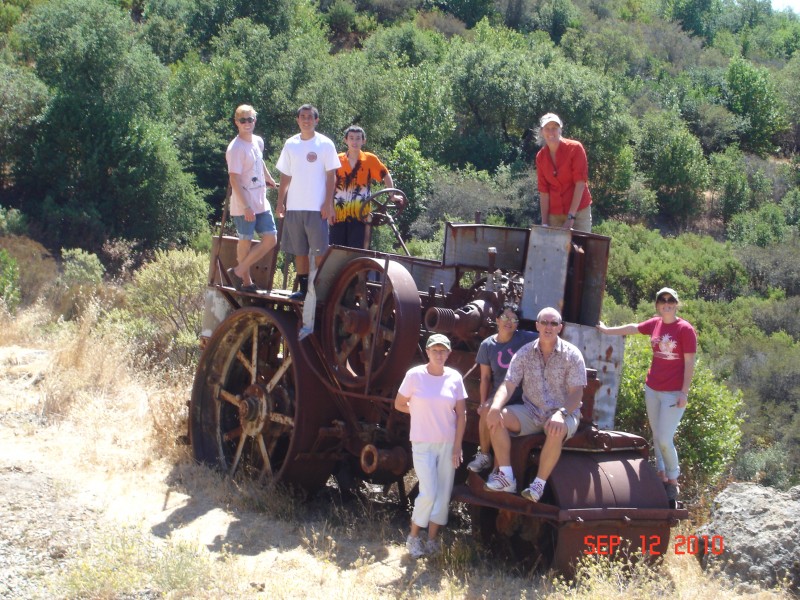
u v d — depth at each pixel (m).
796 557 5.75
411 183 35.25
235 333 8.17
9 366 11.13
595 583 5.19
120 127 29.44
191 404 8.25
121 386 10.40
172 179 29.86
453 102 46.00
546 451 5.48
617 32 73.75
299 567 5.72
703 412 8.42
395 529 6.70
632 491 5.72
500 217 35.75
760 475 10.92
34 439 8.23
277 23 50.97
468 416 6.57
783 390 16.33
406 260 7.60
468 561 5.81
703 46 97.81
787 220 46.47
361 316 6.73
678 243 35.00
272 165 30.53
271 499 7.04
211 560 5.66
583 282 6.57
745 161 55.22
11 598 4.92
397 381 6.62
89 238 27.06
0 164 29.31
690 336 6.40
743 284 32.16
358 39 66.75
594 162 45.91
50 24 30.67
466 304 6.94
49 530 5.94
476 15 80.88
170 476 7.60
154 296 12.75
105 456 7.87
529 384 5.77
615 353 6.52
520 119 45.62
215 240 8.27
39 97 29.69
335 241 8.30
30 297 16.22
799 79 70.12
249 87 35.31
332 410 7.30
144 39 46.59
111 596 4.99
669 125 50.19
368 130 36.34
